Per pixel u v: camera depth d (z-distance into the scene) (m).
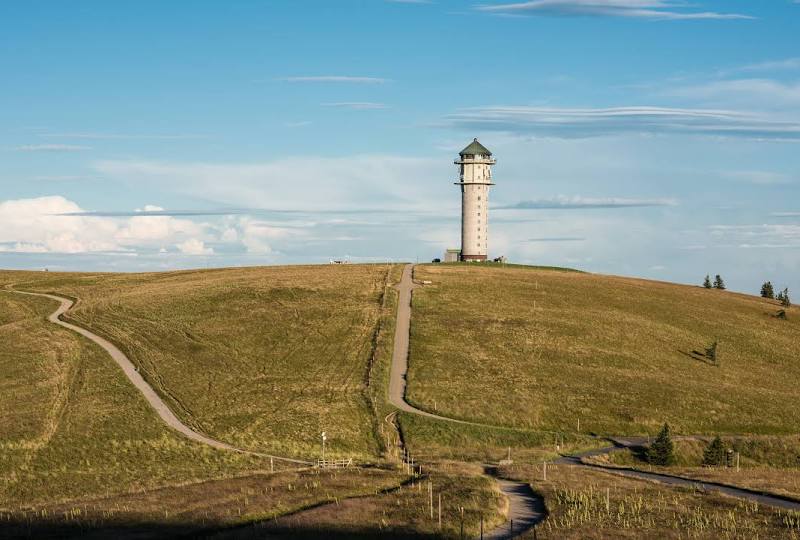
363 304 151.50
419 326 137.88
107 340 131.00
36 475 79.06
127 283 180.12
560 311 150.50
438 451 91.75
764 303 181.75
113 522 56.38
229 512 58.44
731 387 118.06
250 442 92.88
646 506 59.75
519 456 88.94
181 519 56.84
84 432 91.38
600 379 116.94
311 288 163.38
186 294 160.12
